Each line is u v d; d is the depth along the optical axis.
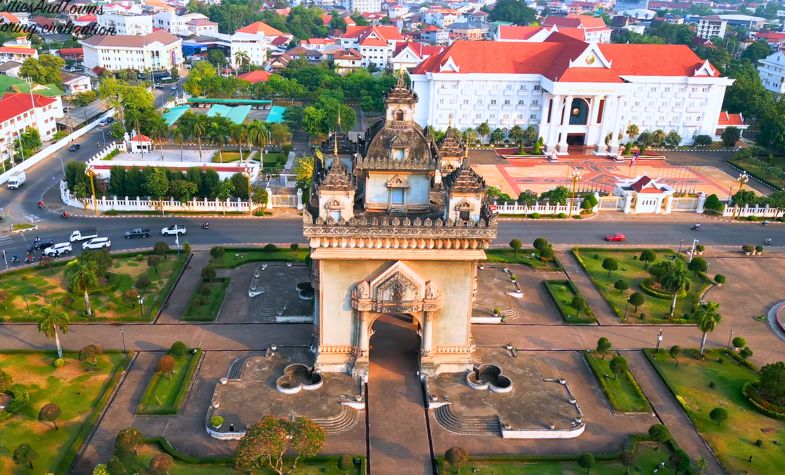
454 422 82.06
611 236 139.62
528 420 82.25
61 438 77.44
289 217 147.38
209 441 78.19
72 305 105.81
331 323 89.31
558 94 197.62
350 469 74.12
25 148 178.50
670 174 187.12
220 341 98.81
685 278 108.62
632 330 105.50
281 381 87.81
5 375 83.25
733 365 96.81
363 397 85.50
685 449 79.12
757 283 122.69
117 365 91.75
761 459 77.81
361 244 84.38
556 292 116.25
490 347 98.19
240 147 183.50
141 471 72.19
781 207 153.75
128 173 148.12
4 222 139.38
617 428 82.69
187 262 123.00
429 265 87.31
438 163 97.62
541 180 179.38
